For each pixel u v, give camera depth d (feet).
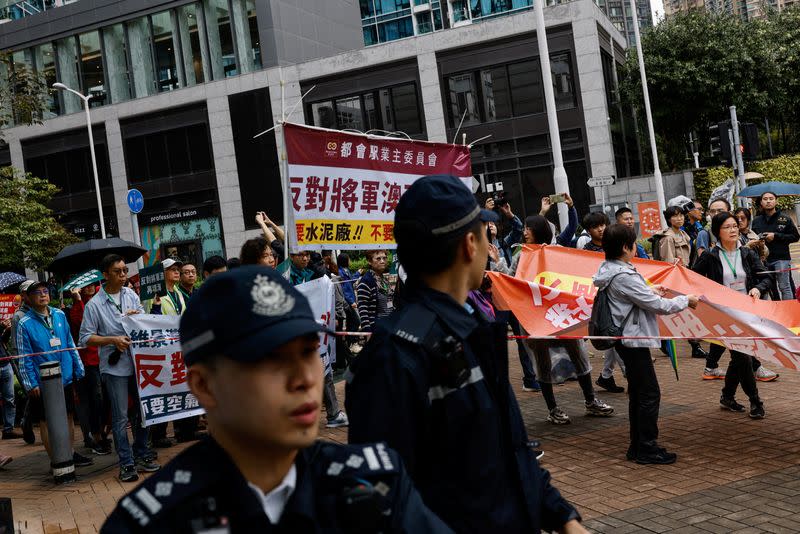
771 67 104.68
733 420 22.34
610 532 14.85
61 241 90.38
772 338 18.81
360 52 103.96
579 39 94.12
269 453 4.59
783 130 128.88
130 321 22.90
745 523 14.56
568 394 28.55
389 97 103.40
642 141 115.14
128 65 117.19
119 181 116.06
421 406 6.39
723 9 109.50
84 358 27.50
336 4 122.52
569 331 21.80
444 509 6.42
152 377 23.17
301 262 27.02
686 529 14.56
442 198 6.96
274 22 108.68
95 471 24.44
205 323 4.41
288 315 4.39
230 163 109.70
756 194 42.09
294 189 20.76
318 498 4.79
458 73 100.17
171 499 4.41
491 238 27.48
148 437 25.54
